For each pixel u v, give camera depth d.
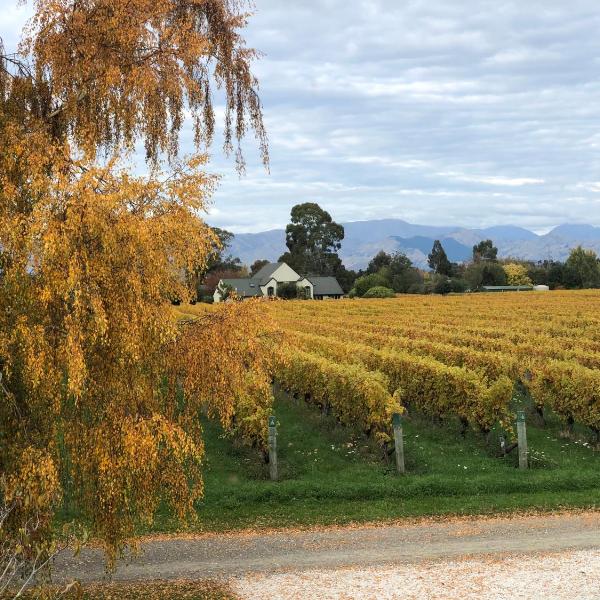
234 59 11.12
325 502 13.85
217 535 11.93
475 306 64.50
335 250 159.75
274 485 14.41
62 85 9.13
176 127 10.56
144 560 10.77
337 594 8.97
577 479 14.38
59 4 9.23
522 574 9.36
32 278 7.50
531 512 12.56
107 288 7.59
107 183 7.74
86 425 8.07
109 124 9.84
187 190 8.02
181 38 9.60
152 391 8.38
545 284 136.00
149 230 7.59
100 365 7.91
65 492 8.63
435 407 19.70
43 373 7.29
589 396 17.47
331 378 19.62
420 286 121.69
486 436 18.09
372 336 31.09
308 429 19.97
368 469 15.85
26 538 7.26
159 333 8.05
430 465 15.97
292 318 49.38
